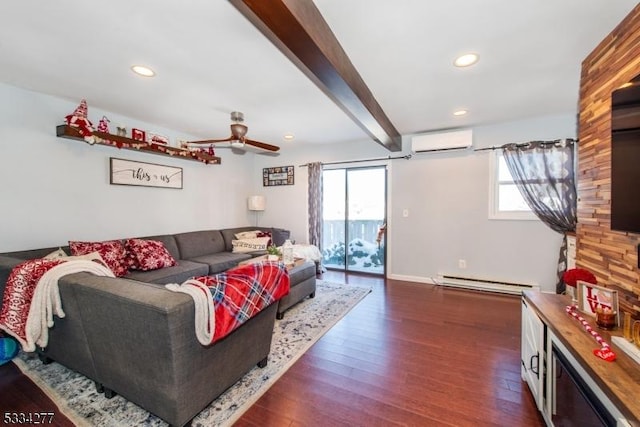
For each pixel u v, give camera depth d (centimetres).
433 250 432
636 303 139
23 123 271
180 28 174
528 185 354
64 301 173
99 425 156
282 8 123
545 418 154
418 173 438
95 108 320
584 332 134
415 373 205
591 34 180
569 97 288
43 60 214
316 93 275
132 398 162
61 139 297
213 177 486
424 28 174
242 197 552
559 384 138
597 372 104
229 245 480
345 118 353
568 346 125
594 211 177
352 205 507
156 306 135
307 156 531
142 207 375
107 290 152
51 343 196
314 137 456
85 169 317
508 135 376
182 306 139
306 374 205
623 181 134
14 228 267
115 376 165
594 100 178
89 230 321
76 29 175
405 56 207
